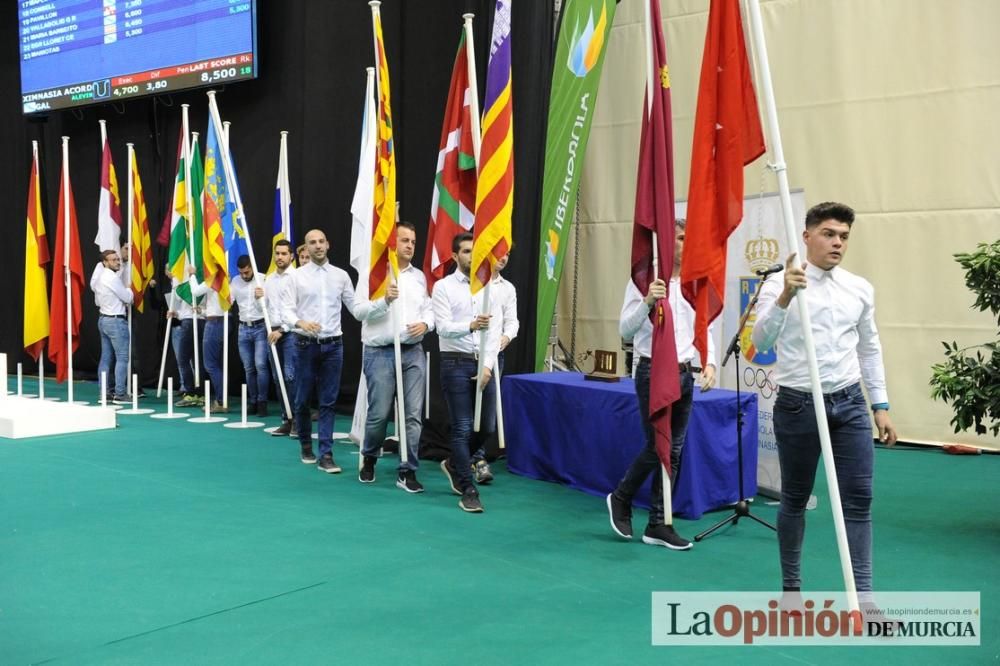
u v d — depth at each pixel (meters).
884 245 7.91
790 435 3.52
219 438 8.16
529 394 6.63
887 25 7.82
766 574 4.22
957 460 7.12
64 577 4.09
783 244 5.65
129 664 3.13
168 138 12.12
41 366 10.36
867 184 7.96
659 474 4.75
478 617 3.62
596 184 9.41
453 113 6.05
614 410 5.77
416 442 5.99
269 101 10.95
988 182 7.45
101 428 8.69
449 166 6.05
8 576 4.09
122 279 11.13
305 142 10.28
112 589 3.92
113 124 12.73
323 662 3.15
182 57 11.20
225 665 3.12
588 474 6.02
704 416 5.44
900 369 7.86
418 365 6.03
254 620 3.56
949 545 4.70
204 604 3.74
